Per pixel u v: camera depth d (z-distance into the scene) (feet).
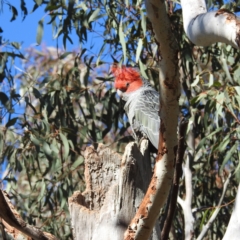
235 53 39.01
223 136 37.60
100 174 24.27
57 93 38.91
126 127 40.14
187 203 37.37
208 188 40.60
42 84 38.83
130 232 20.85
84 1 38.09
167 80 19.26
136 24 37.70
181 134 19.34
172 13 38.75
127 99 37.96
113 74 39.58
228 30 19.92
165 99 19.48
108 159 24.34
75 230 23.27
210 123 38.91
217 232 39.19
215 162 41.32
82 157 38.27
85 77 39.01
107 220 23.13
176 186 20.20
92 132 39.09
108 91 40.06
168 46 19.01
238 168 34.96
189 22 21.95
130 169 23.31
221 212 39.50
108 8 37.24
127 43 38.60
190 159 38.75
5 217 20.99
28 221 38.45
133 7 37.83
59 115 39.11
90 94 40.34
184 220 38.17
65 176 38.04
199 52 42.37
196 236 39.58
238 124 37.06
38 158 39.37
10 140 40.19
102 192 24.07
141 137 36.70
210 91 35.35
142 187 23.43
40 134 37.99
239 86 34.99
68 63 46.80
